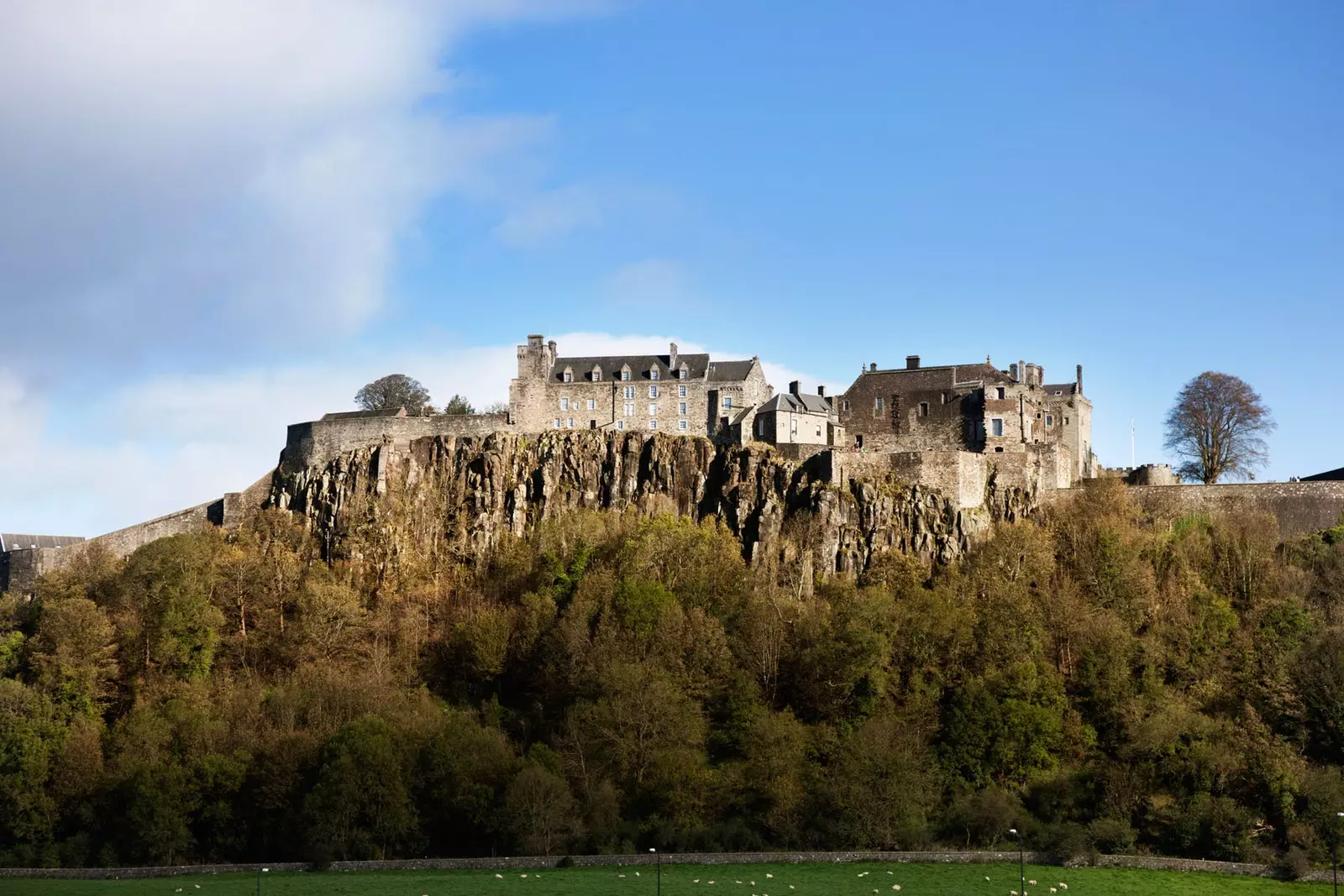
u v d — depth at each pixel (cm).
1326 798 13200
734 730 15712
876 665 16012
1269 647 15662
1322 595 17150
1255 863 12825
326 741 14812
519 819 13712
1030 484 19725
